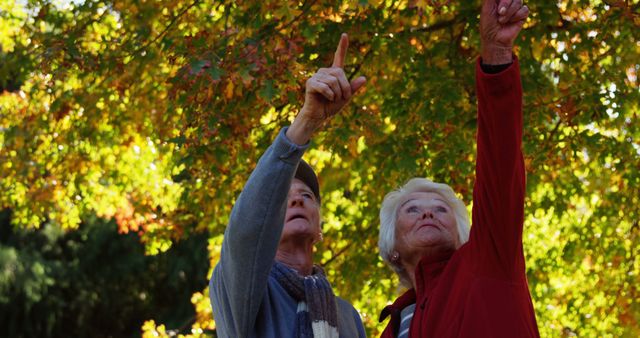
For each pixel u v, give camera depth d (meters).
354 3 7.27
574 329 10.88
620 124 9.19
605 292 10.38
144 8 9.80
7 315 25.41
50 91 10.39
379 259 10.16
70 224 11.76
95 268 26.36
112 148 10.96
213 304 4.65
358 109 8.64
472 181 9.20
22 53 10.52
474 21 8.86
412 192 5.22
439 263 4.87
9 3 10.87
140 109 10.15
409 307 4.96
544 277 10.62
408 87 8.88
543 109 8.73
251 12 8.38
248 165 9.45
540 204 9.85
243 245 4.25
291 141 4.20
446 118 8.51
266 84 7.62
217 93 8.45
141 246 26.61
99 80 10.30
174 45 8.41
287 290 4.61
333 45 8.70
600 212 10.02
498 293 4.37
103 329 26.94
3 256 25.11
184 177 11.90
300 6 8.38
